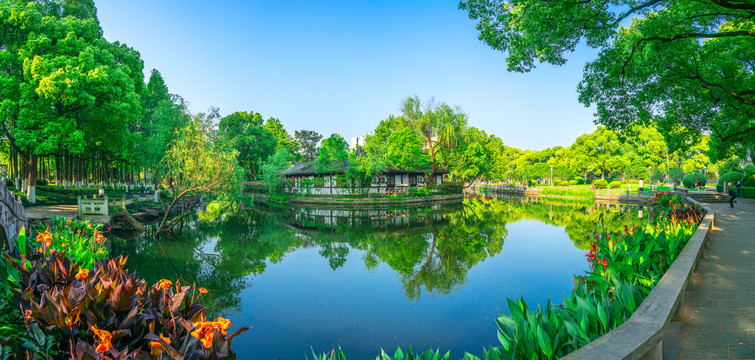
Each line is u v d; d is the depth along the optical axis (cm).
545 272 1188
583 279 601
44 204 2353
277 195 4809
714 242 962
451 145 4988
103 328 341
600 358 206
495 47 1045
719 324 412
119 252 1491
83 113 2544
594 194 4794
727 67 1255
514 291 1004
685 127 1562
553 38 962
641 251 612
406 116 5025
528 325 364
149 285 1062
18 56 2327
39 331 328
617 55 1189
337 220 2728
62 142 2286
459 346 695
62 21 2488
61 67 2239
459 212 3291
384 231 2172
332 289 1048
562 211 3192
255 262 1387
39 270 493
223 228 2247
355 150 5072
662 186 5294
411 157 4716
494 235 1958
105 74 2330
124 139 2808
